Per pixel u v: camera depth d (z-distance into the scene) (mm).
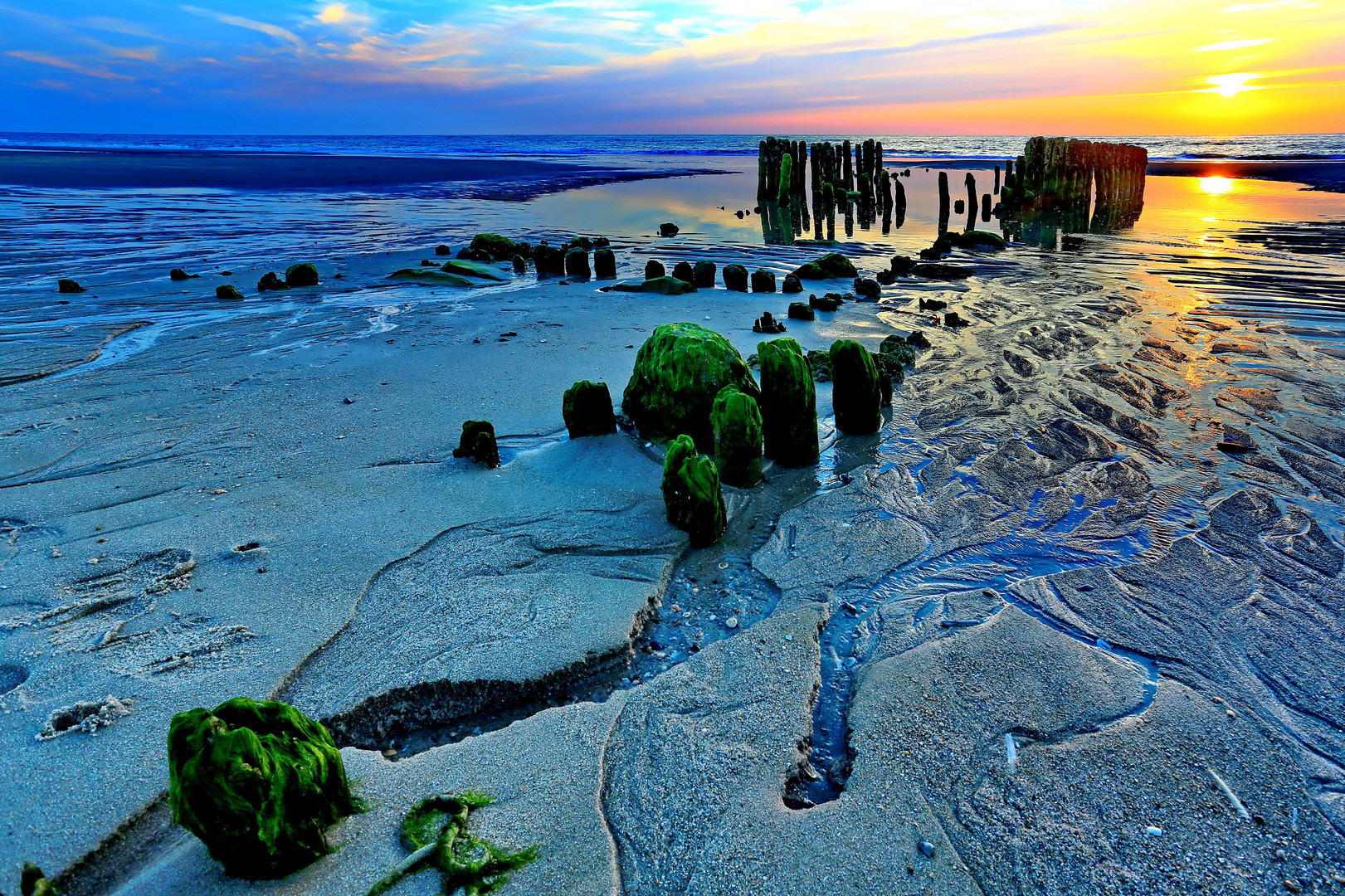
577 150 101312
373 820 3650
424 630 5121
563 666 4824
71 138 163625
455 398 9539
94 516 6488
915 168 55375
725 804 3826
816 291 16859
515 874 3395
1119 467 7824
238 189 38500
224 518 6488
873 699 4617
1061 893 3375
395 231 25375
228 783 3102
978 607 5598
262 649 4848
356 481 7242
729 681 4754
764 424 8062
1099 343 12070
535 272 19062
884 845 3600
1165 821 3752
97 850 3477
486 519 6574
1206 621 5359
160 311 14055
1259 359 11023
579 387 8078
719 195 38812
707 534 6379
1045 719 4430
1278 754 4172
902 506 7152
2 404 9164
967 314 14281
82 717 4215
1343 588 5707
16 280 16391
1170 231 24391
